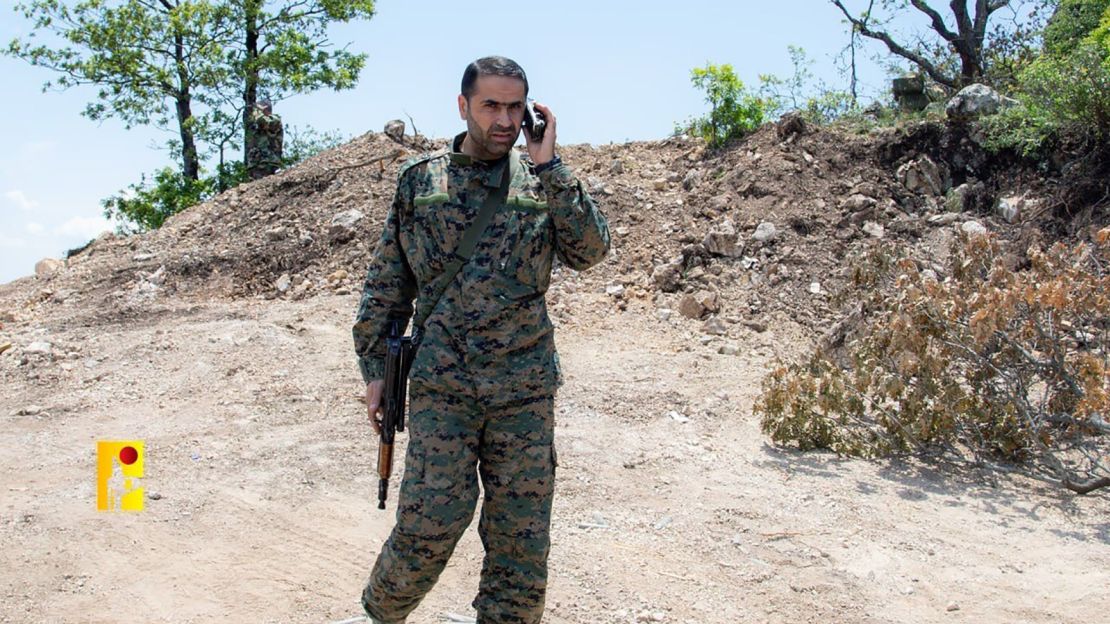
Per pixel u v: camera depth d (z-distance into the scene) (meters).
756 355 7.82
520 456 3.04
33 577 4.24
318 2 20.69
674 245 9.69
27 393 7.34
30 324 9.45
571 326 8.45
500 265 3.02
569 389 6.96
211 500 5.13
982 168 10.07
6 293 11.30
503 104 2.97
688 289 9.03
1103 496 5.25
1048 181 9.57
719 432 6.24
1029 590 4.16
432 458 2.99
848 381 6.04
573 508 4.97
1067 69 9.63
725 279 9.07
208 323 8.80
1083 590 4.14
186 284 10.36
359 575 4.27
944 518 4.92
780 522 4.83
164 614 3.92
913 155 10.33
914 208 9.96
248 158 15.86
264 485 5.34
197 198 19.72
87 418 6.69
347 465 5.61
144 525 4.81
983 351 5.79
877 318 6.68
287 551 4.52
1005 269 5.95
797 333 8.27
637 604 3.97
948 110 10.34
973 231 9.17
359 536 4.68
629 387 7.00
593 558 4.38
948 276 8.00
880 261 6.82
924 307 5.88
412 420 3.07
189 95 20.56
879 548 4.54
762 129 11.48
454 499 2.99
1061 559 4.45
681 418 6.43
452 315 3.02
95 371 7.71
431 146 13.13
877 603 4.04
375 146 12.87
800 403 5.96
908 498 5.20
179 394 7.11
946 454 5.89
